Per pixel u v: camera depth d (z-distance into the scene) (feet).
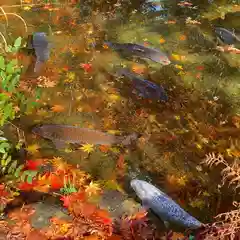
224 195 5.72
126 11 11.84
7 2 11.57
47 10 11.34
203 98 7.95
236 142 6.79
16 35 9.56
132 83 8.13
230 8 12.42
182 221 4.99
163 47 9.91
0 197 5.21
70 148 6.35
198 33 10.71
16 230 4.81
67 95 7.69
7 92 5.62
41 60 8.34
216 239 4.27
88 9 11.76
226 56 9.59
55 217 5.07
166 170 6.15
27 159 5.96
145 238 4.87
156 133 6.91
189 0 12.84
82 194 5.49
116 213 5.23
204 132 7.00
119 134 6.82
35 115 7.00
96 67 8.70
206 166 6.26
